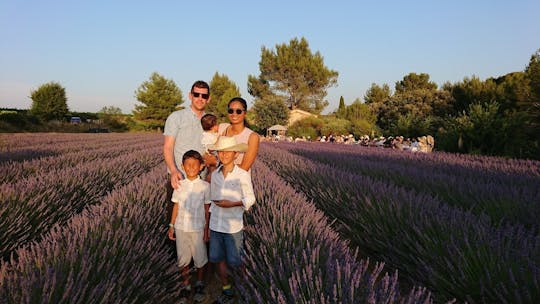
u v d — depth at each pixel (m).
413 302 2.32
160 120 52.53
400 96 46.41
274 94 65.25
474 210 5.54
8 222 4.19
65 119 48.97
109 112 67.88
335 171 8.44
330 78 64.44
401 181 8.09
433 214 4.47
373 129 39.56
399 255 4.14
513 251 3.35
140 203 4.84
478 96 31.28
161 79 52.06
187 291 3.45
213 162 4.14
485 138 15.96
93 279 2.63
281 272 2.83
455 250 3.44
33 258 2.90
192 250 3.49
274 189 5.88
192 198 3.49
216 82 69.81
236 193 3.34
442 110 36.38
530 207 5.04
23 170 8.14
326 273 2.73
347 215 5.52
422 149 17.72
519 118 15.23
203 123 4.17
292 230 3.79
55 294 2.36
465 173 9.25
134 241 3.61
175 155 4.04
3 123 36.12
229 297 3.31
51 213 5.23
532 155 14.16
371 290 2.34
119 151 16.06
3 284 2.36
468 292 3.11
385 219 4.60
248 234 4.25
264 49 64.50
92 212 4.40
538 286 2.76
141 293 2.89
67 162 10.25
